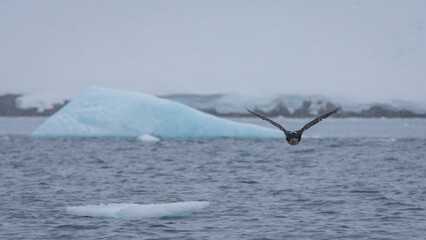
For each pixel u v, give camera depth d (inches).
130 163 2487.7
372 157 2790.4
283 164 2434.8
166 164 2440.9
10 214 1220.5
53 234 1039.6
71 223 1128.8
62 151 3171.8
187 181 1817.2
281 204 1355.8
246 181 1811.0
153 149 3294.8
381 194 1505.9
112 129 3659.0
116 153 3034.0
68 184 1736.0
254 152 3115.2
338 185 1699.1
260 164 2436.0
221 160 2637.8
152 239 1006.4
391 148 3462.1
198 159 2694.4
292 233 1049.5
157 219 1169.4
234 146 3540.8
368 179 1860.2
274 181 1808.6
